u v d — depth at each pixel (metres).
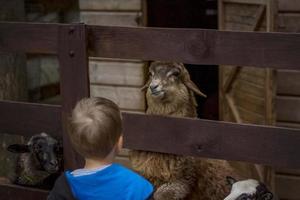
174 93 3.73
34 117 3.79
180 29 3.28
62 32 3.54
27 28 3.67
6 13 5.48
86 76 3.53
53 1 6.92
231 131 3.27
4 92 5.31
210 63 3.25
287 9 4.91
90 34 3.51
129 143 3.55
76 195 2.35
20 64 5.50
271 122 4.81
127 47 3.44
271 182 4.96
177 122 3.40
